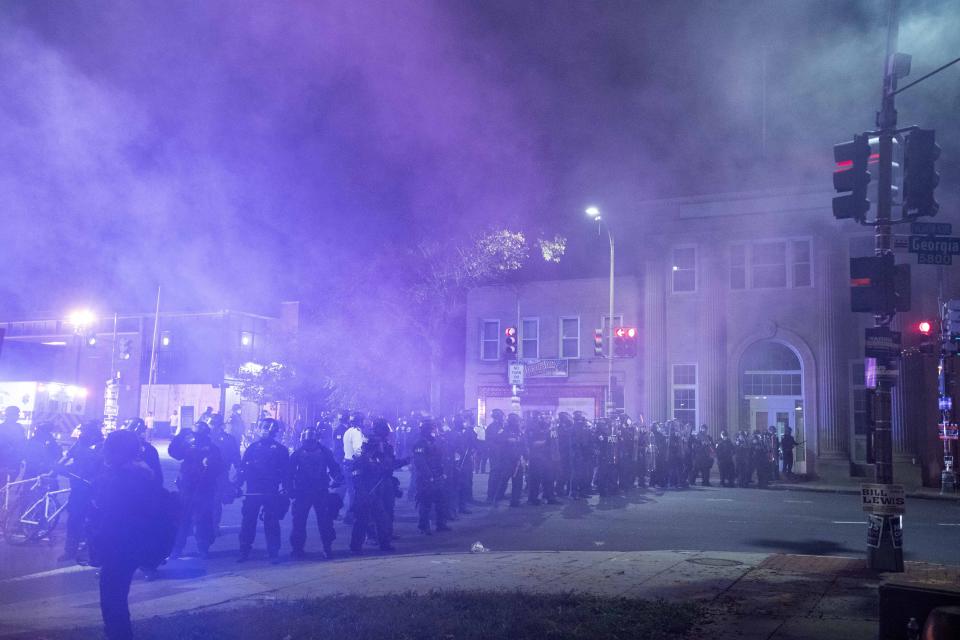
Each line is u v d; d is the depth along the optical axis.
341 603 8.03
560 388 36.06
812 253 31.30
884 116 10.69
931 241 10.45
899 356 10.53
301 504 11.63
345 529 15.34
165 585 9.62
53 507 13.13
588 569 10.57
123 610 6.59
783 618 7.80
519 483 19.02
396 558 11.60
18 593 9.47
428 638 6.82
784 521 16.41
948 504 22.03
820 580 9.73
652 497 21.47
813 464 30.05
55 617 8.07
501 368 37.56
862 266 10.59
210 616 7.47
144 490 6.71
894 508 10.32
